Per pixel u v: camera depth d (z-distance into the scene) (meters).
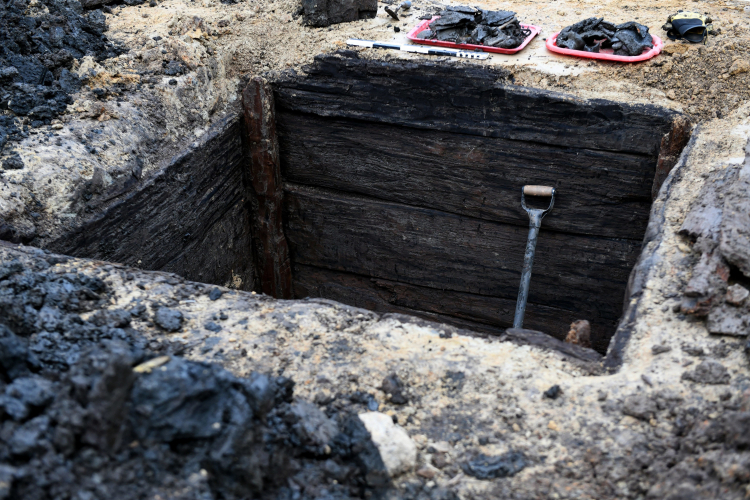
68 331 2.50
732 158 3.74
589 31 4.73
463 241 5.25
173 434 1.86
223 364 2.49
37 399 1.92
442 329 2.77
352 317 2.83
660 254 3.10
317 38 5.12
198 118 4.72
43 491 1.73
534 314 5.34
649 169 4.39
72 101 4.21
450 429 2.28
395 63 4.68
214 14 5.32
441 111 4.72
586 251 4.88
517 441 2.23
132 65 4.66
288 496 1.99
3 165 3.56
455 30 4.99
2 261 2.95
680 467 2.04
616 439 2.21
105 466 1.81
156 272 3.12
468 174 4.92
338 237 5.62
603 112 4.31
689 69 4.40
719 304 2.64
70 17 4.82
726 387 2.34
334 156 5.24
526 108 4.49
